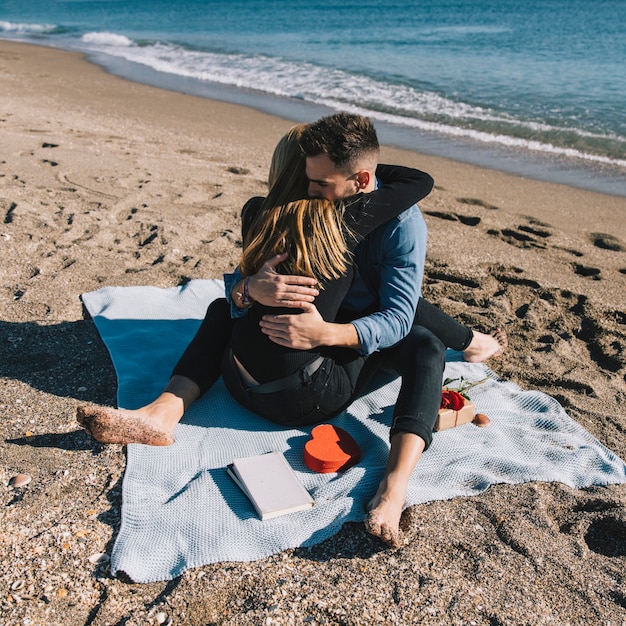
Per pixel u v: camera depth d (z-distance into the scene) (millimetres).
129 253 4723
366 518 2301
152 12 36562
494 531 2488
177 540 2352
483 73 14766
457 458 2820
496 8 33094
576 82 13539
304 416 2818
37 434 2879
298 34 23969
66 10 39531
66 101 10984
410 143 9383
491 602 2189
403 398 2623
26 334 3637
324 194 2613
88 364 3408
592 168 8328
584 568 2342
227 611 2131
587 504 2648
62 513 2465
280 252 2605
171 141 8391
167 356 3430
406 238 2625
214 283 4289
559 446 2971
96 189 5785
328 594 2189
